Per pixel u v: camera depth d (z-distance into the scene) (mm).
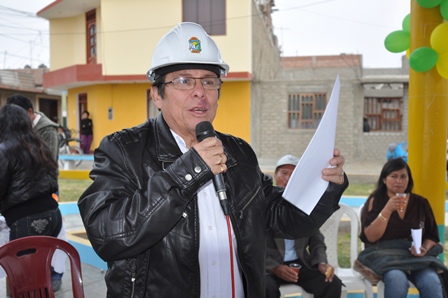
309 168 1534
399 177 3350
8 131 2959
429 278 3102
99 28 16656
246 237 1606
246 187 1682
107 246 1376
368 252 3326
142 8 15180
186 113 1584
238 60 14578
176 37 1585
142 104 16203
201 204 1587
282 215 1774
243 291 1659
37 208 3039
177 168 1374
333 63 26062
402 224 3311
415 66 3652
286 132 15492
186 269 1507
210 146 1396
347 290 3322
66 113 19906
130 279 1513
